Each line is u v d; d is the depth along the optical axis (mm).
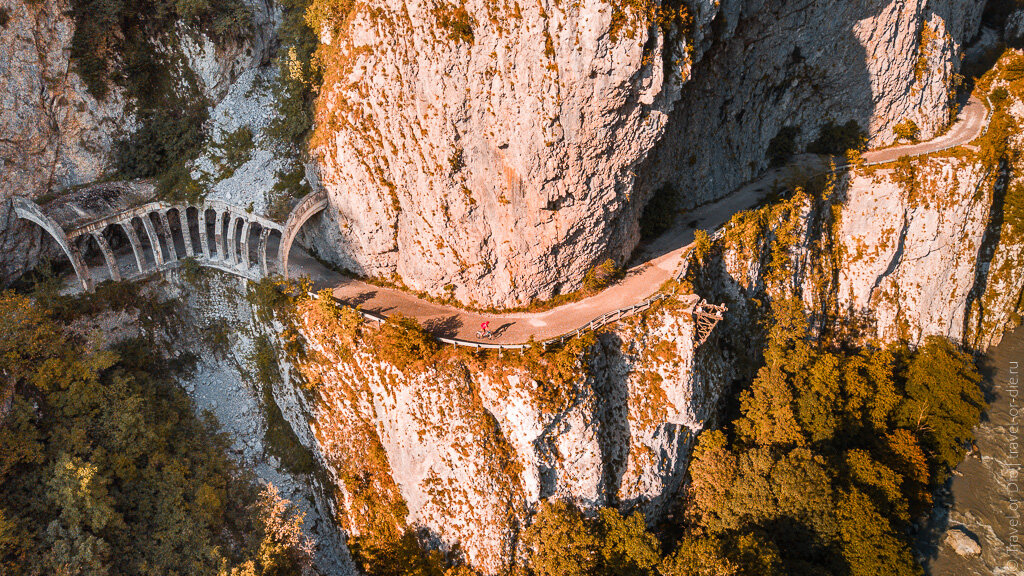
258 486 61469
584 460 55875
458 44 50156
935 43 80625
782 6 72000
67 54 62062
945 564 62094
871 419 68000
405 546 58406
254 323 64250
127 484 54562
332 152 59719
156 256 64625
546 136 51844
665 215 69500
